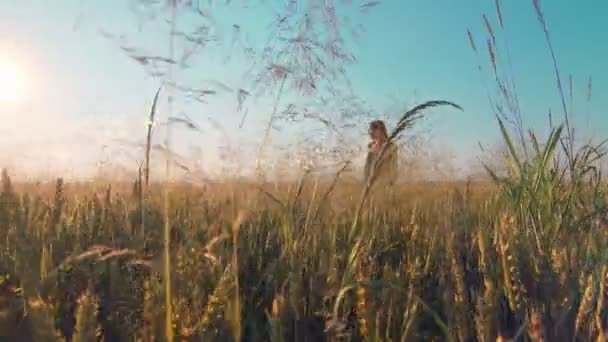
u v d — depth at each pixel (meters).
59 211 2.15
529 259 1.62
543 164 2.44
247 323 1.53
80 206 2.37
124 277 1.52
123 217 2.36
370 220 2.33
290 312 1.50
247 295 1.78
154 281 1.38
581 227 2.34
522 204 2.43
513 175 2.74
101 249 1.44
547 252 1.83
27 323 1.19
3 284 1.46
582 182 2.85
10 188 2.04
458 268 1.58
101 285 1.57
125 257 1.71
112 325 1.38
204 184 2.11
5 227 1.90
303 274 1.81
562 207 2.46
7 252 1.70
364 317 1.30
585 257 1.80
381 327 1.38
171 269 1.43
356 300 1.53
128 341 1.33
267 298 1.71
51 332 1.06
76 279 1.55
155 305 1.29
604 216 2.44
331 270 1.67
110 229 2.12
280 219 2.39
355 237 2.10
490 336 1.31
